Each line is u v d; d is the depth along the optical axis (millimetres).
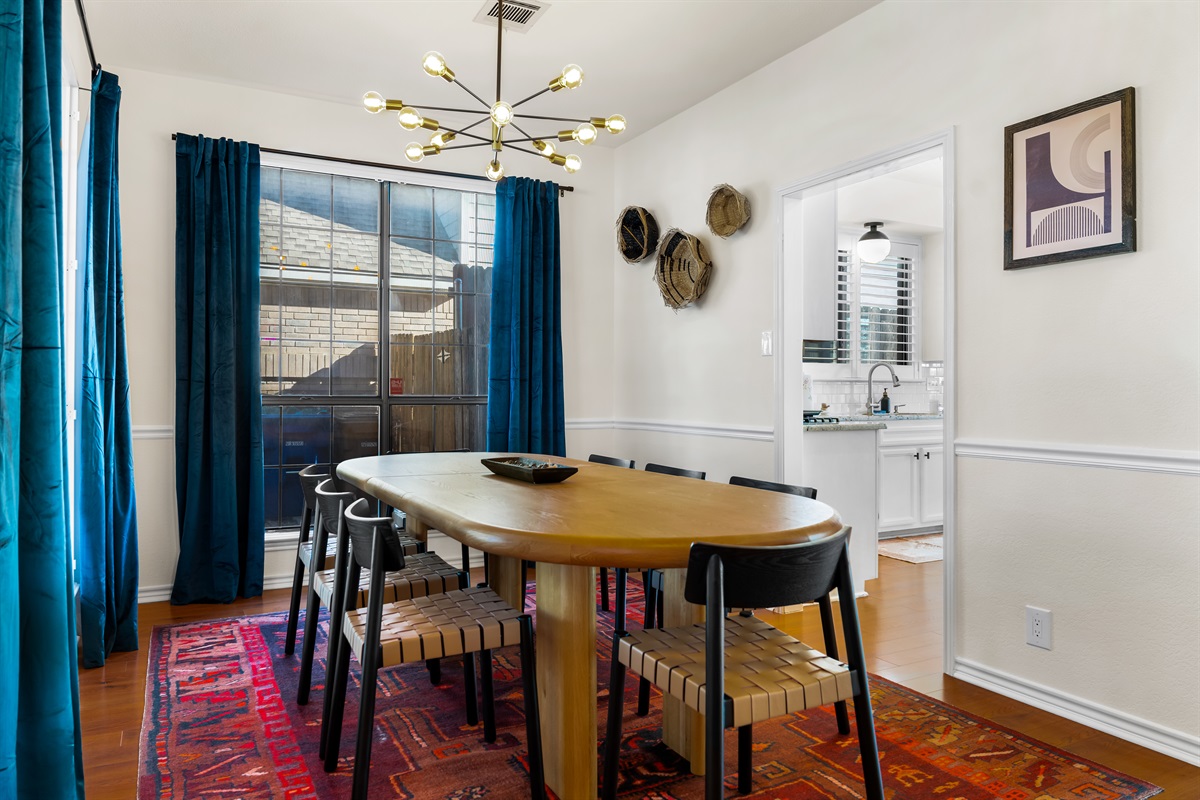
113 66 3855
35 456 1513
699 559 1479
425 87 4156
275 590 4172
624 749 2260
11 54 1348
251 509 4004
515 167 4914
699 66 3877
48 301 1532
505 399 4727
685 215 4516
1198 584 2162
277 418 4309
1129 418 2328
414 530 3350
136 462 3883
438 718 2480
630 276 5078
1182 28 2207
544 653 2053
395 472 2900
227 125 4102
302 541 3154
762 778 2098
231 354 3939
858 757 2219
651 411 4859
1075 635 2471
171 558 3961
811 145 3576
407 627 1903
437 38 3574
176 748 2252
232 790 2012
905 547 5184
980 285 2783
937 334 6277
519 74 3982
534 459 3486
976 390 2797
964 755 2225
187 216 3895
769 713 1511
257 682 2789
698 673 1596
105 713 2523
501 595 2715
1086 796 1991
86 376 2965
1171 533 2221
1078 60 2469
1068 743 2305
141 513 3902
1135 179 2307
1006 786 2043
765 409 3891
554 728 1994
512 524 1760
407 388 4664
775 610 3754
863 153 3291
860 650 1629
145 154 3916
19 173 1368
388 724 2436
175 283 3908
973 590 2805
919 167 5535
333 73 3967
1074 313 2477
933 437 5680
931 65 2979
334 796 1984
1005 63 2697
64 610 1556
